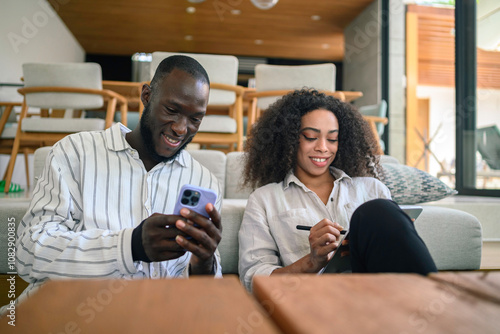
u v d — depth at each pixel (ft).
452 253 4.81
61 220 3.03
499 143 10.42
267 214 3.97
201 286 1.17
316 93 4.59
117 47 29.04
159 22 24.20
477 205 8.01
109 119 9.80
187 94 3.04
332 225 3.20
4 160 15.88
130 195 3.23
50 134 9.55
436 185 5.18
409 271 2.31
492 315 0.97
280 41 27.50
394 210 2.62
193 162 3.66
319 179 4.27
